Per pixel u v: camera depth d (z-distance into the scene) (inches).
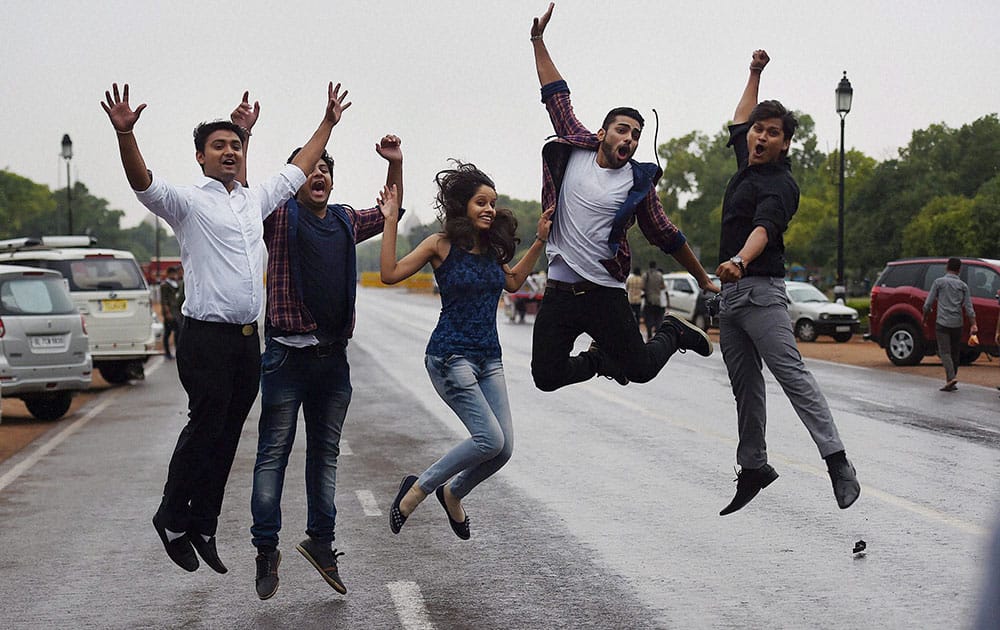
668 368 956.6
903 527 323.9
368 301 3619.6
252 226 238.7
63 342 625.9
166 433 567.8
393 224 258.1
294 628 234.1
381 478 422.9
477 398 250.7
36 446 528.4
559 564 286.8
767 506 357.1
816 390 265.3
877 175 3080.7
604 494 383.2
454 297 253.1
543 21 282.7
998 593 62.8
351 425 584.7
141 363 868.0
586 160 268.4
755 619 235.3
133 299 828.6
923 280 956.0
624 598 253.6
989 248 2447.1
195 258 235.6
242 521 348.2
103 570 289.6
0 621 242.8
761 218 263.6
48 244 865.5
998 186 2544.3
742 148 284.8
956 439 505.4
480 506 364.5
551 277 270.4
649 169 265.9
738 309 271.7
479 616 240.5
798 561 286.2
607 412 632.4
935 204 2721.5
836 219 3476.9
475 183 253.6
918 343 954.1
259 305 240.4
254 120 270.7
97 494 399.5
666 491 387.9
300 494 389.1
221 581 276.8
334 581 251.0
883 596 251.8
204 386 236.8
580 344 1257.4
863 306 1643.7
